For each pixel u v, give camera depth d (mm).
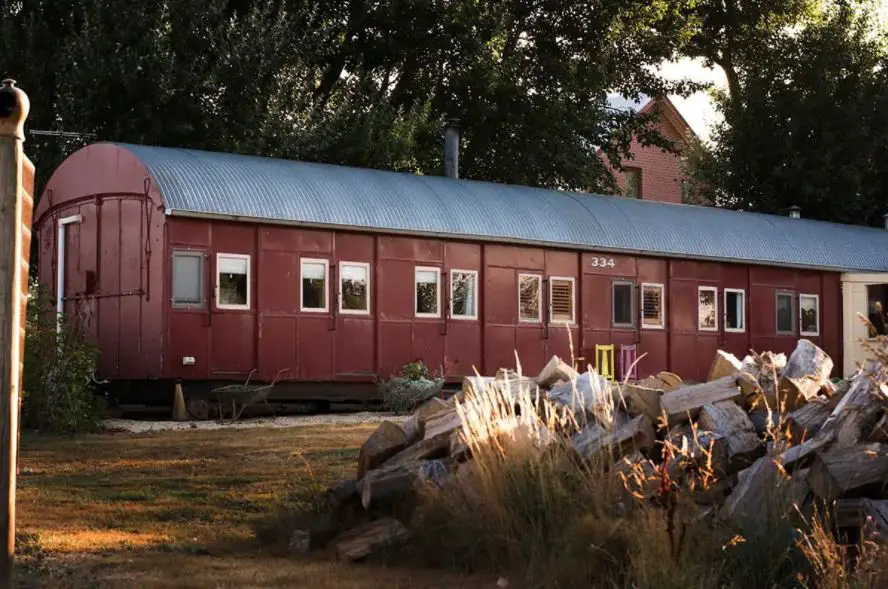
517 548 7113
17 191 5996
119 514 9500
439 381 22125
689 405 8180
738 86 45281
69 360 16906
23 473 11977
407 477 8148
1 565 5969
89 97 28016
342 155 31703
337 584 6805
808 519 6496
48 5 30188
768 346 29391
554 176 38125
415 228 22672
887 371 7129
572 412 8188
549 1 37594
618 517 6898
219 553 7941
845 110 42156
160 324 19562
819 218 43250
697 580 5953
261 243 20688
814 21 44531
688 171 47500
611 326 26141
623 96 43062
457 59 35469
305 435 15602
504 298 24297
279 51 31484
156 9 29297
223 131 29859
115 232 20703
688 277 27750
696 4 43094
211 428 16969
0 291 5977
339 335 21641
